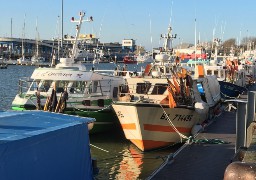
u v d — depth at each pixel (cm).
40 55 10844
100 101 1770
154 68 2000
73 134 794
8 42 12600
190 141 1464
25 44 12638
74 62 2059
